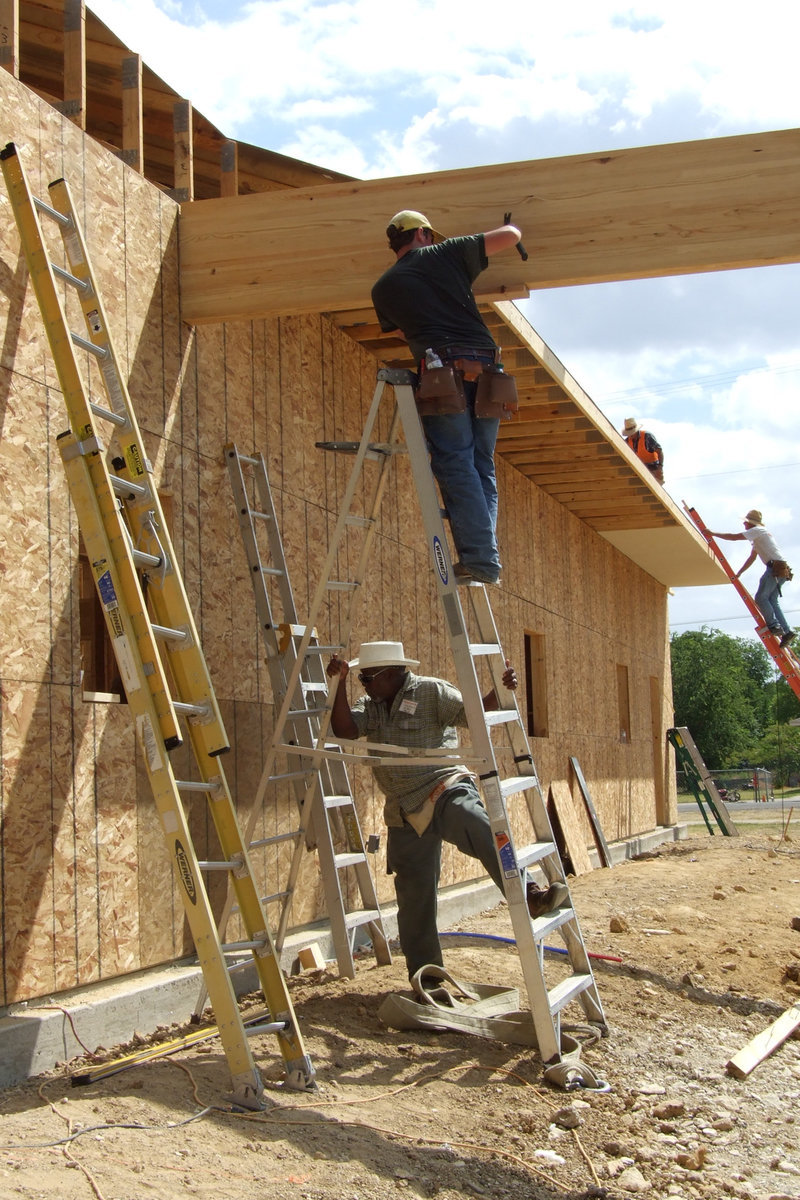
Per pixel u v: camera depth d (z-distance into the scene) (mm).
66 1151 3295
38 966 4418
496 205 5703
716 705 66375
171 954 5309
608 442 10539
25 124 4766
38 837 4465
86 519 3996
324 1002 5477
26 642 4492
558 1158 3830
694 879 11133
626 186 5602
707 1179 3770
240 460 6125
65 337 4176
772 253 5422
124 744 5070
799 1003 6004
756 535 13875
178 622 4352
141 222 5605
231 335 6336
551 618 12344
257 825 6152
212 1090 4043
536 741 11516
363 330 7883
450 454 4918
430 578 8977
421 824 5281
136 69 5773
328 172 7840
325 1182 3361
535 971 4570
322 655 6945
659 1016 5715
